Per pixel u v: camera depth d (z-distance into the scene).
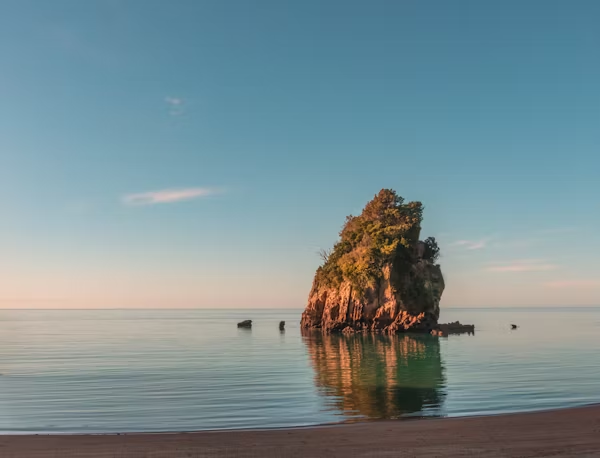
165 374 42.59
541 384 35.41
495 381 37.16
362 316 112.25
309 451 17.39
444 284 116.88
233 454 17.12
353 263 115.81
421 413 25.69
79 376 41.75
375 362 52.19
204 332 121.62
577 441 18.38
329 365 49.41
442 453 16.95
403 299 110.31
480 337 94.75
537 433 19.61
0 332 121.25
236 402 29.23
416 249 115.94
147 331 127.50
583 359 53.25
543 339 88.44
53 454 17.06
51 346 77.06
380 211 123.06
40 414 26.22
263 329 136.38
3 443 18.31
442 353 62.38
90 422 24.20
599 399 29.28
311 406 27.83
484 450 17.22
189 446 18.14
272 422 23.84
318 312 129.25
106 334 113.12
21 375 42.53
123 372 44.19
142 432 20.88
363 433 19.86
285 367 47.78
